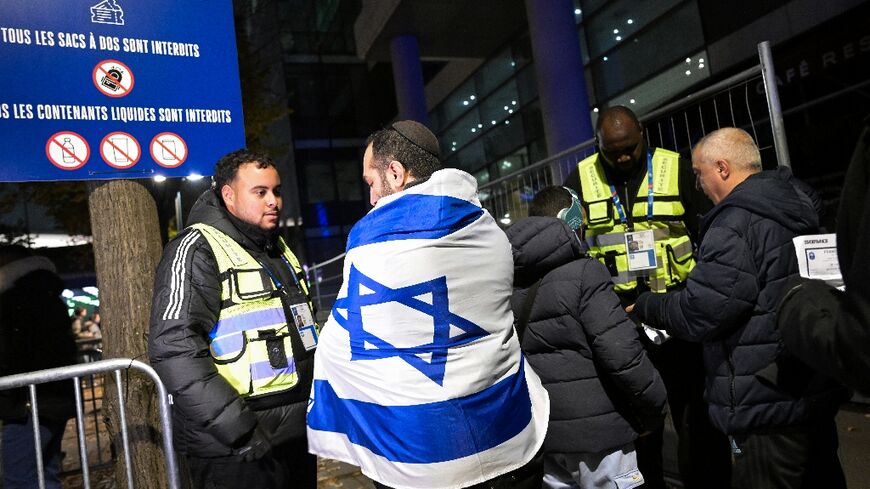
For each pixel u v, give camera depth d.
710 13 11.40
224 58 2.89
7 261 2.97
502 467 1.53
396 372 1.48
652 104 13.24
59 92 2.51
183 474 2.62
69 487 4.82
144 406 2.61
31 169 2.45
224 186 2.25
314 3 27.08
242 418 1.87
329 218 26.95
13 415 2.87
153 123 2.71
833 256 1.84
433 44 18.17
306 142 26.83
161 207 5.85
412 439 1.45
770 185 1.96
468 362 1.51
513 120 18.45
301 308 2.26
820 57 9.12
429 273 1.50
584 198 3.03
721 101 3.43
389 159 1.70
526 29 16.94
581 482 2.25
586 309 2.10
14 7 2.44
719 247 1.94
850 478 2.91
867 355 0.95
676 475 3.25
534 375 1.81
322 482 4.26
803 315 1.16
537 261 2.17
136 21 2.69
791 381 1.83
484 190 6.10
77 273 15.20
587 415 2.15
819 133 7.74
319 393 1.68
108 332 2.68
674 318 2.11
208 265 2.04
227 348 2.03
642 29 13.21
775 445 1.88
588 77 15.34
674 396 2.82
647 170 2.88
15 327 2.90
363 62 27.84
